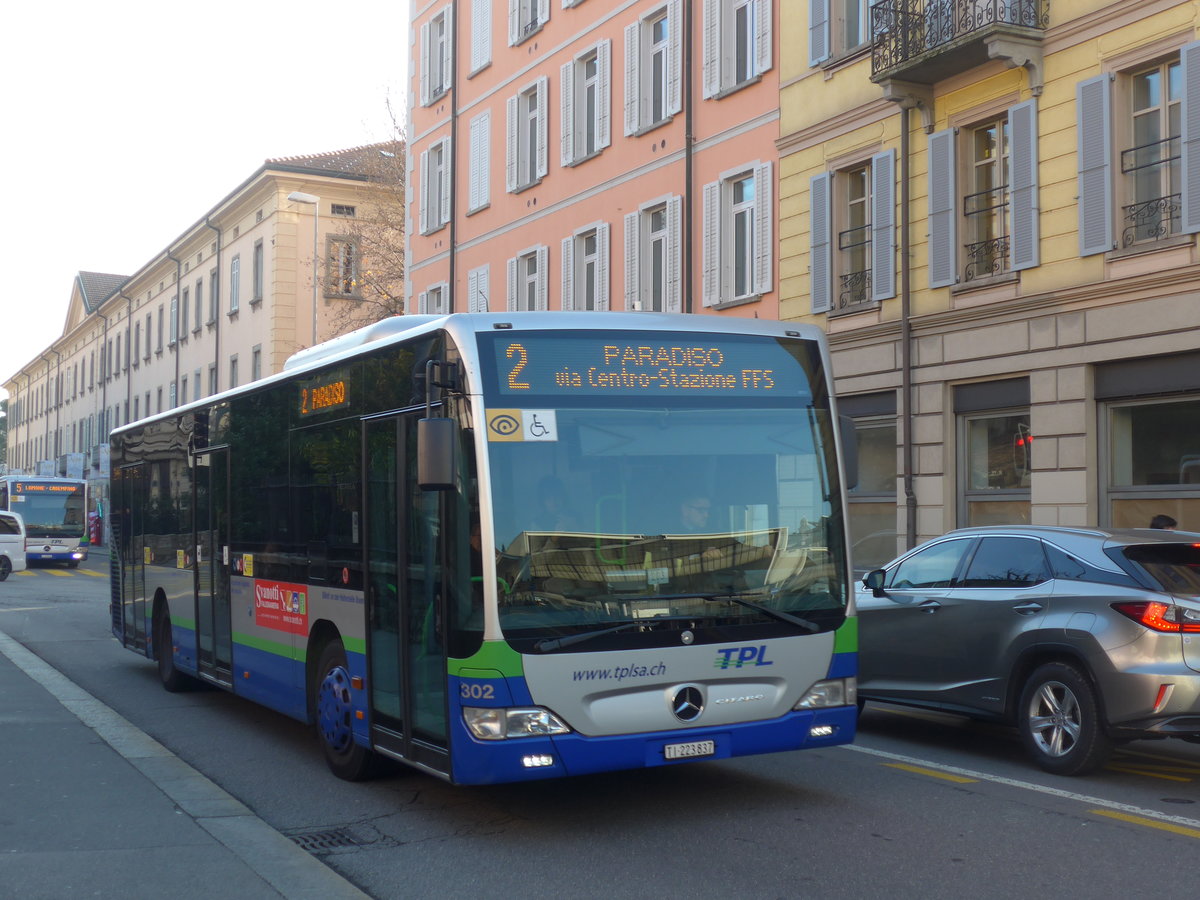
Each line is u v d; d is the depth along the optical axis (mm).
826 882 6180
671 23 24500
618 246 26094
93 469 75812
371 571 8172
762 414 7625
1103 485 16312
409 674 7578
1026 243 17078
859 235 20297
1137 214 15820
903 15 18375
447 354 7230
